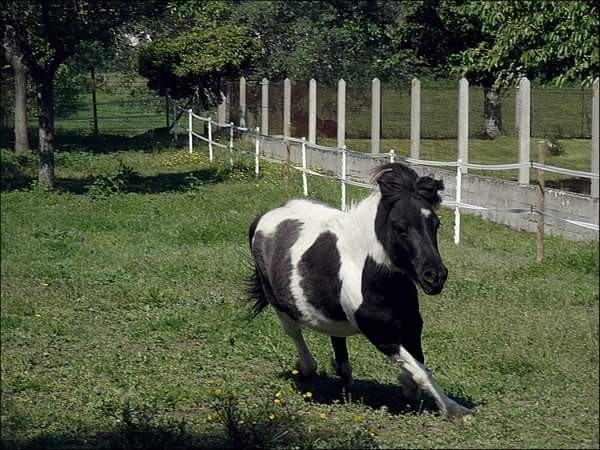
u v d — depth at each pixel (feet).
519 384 27.99
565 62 61.52
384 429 24.75
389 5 121.49
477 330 33.73
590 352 30.55
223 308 39.24
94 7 73.36
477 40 89.51
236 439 23.93
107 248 53.16
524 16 61.46
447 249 49.90
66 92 139.54
